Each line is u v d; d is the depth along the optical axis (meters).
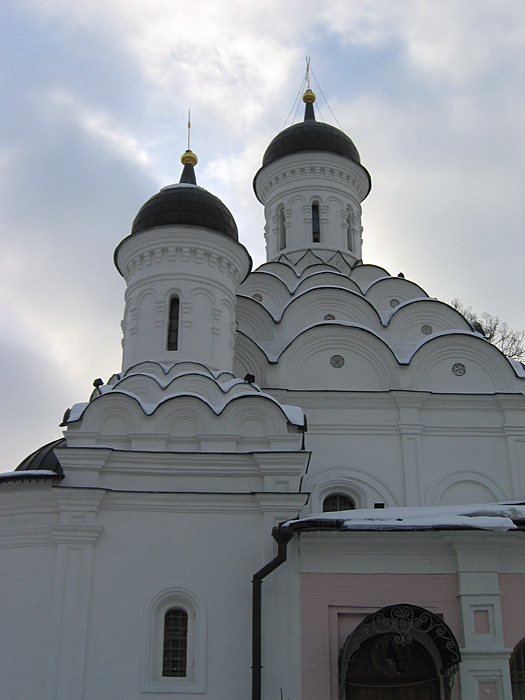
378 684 12.64
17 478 13.49
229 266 18.55
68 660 12.52
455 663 11.66
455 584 13.00
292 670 12.46
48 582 13.16
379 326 21.27
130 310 18.09
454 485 18.00
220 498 13.66
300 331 20.62
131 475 13.88
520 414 18.75
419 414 18.59
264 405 14.59
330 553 13.13
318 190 26.45
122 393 14.61
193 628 13.01
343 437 18.19
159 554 13.33
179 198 18.47
